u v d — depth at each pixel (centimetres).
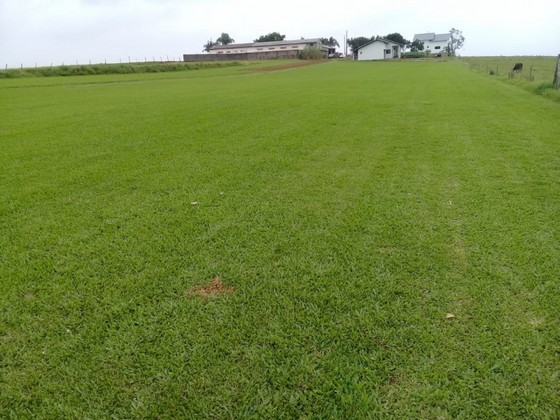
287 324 258
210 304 279
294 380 217
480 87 1723
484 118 974
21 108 1368
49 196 497
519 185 495
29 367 229
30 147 764
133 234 387
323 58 6900
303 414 198
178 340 246
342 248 351
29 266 333
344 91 1733
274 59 6788
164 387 214
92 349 241
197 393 210
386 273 311
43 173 592
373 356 231
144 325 260
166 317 267
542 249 340
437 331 248
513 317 259
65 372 225
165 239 375
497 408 198
